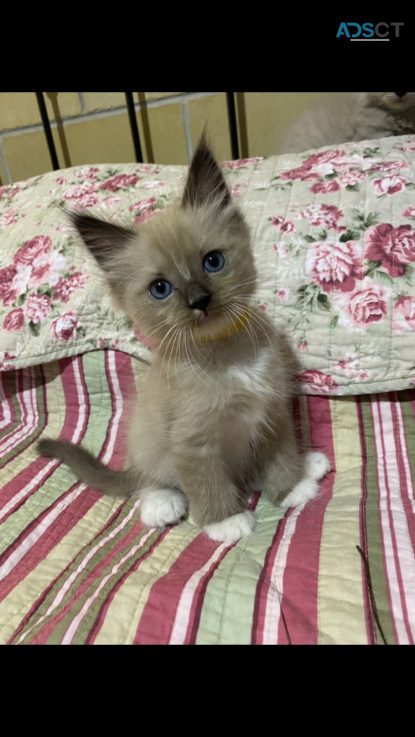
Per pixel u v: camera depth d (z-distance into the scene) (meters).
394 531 0.22
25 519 0.28
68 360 0.35
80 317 0.33
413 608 0.18
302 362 0.29
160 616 0.19
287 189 0.32
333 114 0.41
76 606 0.21
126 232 0.25
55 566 0.25
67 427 0.36
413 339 0.27
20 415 0.38
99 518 0.28
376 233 0.28
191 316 0.23
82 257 0.33
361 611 0.18
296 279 0.29
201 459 0.26
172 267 0.23
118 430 0.35
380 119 0.40
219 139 0.45
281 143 0.42
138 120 0.46
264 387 0.26
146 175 0.38
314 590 0.19
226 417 0.25
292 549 0.22
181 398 0.25
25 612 0.22
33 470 0.32
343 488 0.27
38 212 0.37
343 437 0.30
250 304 0.25
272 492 0.28
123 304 0.26
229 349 0.25
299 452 0.29
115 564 0.24
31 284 0.34
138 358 0.34
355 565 0.20
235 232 0.25
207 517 0.26
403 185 0.29
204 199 0.25
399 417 0.29
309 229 0.30
